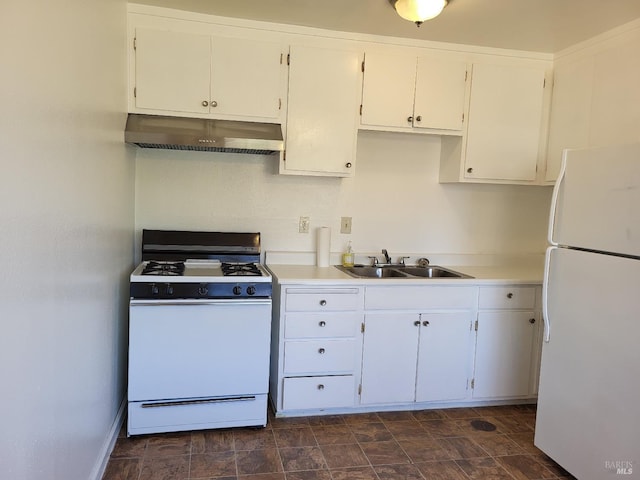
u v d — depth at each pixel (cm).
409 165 329
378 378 276
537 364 295
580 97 282
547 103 310
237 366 246
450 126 297
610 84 260
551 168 306
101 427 203
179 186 295
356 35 283
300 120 279
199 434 246
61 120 136
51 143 127
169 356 237
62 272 139
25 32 108
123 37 243
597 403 199
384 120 289
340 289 265
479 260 343
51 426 132
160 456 224
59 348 138
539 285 290
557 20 252
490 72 300
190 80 262
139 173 289
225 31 266
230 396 248
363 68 285
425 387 283
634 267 181
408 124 293
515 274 305
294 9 251
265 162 306
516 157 308
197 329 239
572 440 212
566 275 216
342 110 283
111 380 224
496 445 249
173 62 260
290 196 312
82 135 160
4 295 98
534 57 306
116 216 229
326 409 276
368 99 287
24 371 111
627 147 185
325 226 319
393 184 328
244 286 243
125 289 259
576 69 286
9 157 100
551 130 306
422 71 291
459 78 296
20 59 105
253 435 248
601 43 267
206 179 298
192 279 236
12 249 102
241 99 269
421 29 273
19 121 105
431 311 279
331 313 265
